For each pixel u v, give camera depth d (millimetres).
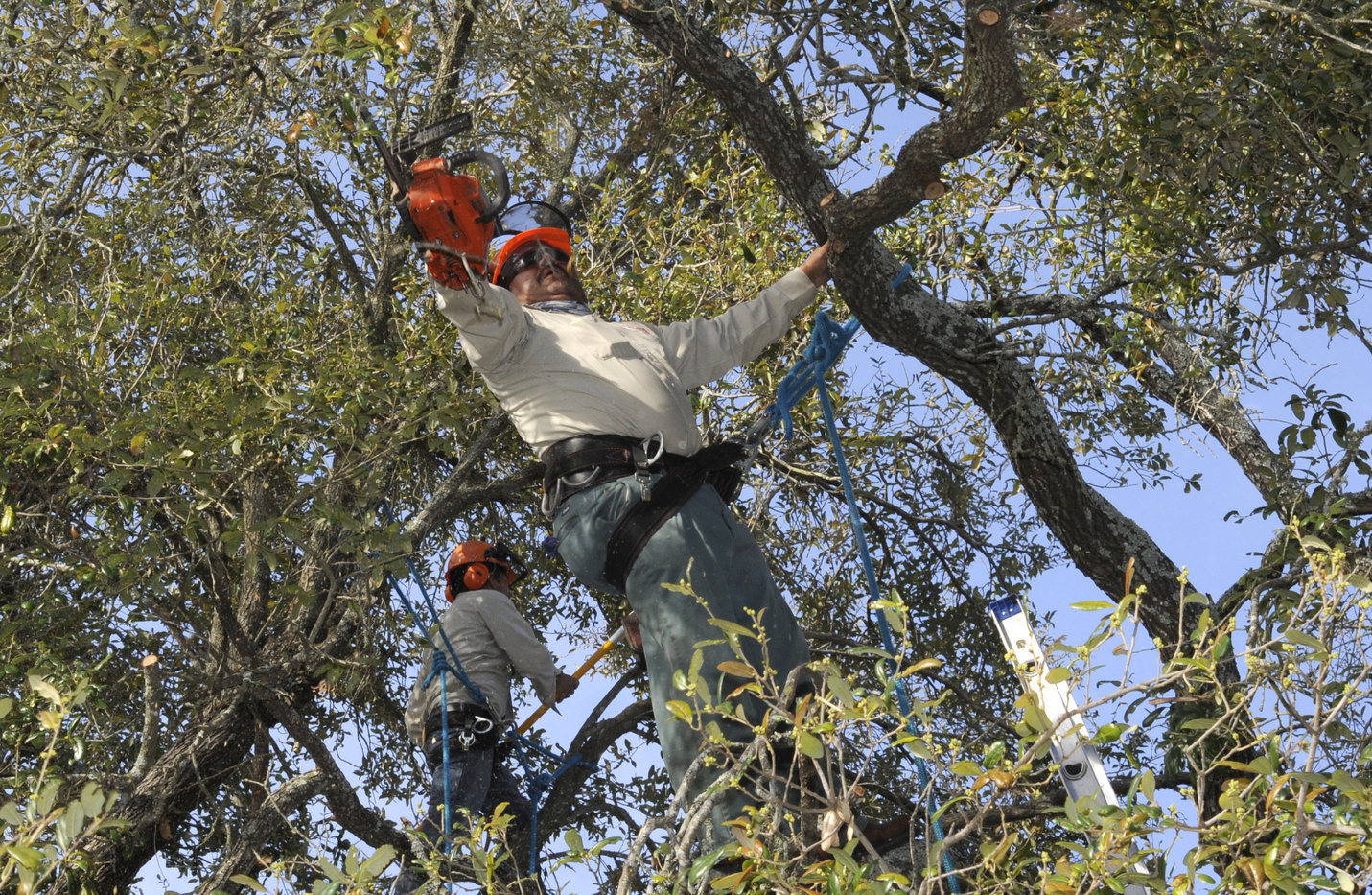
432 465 6180
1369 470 4152
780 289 4102
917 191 3730
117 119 4012
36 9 4051
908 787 5891
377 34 3352
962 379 4730
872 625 6406
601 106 5215
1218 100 4109
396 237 5660
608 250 5461
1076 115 4574
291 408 3957
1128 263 4395
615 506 3580
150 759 3916
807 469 6066
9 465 4020
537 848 5086
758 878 2021
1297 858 1876
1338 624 2477
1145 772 1917
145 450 3551
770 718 2107
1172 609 4863
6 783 3518
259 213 5270
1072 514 4980
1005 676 6410
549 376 3711
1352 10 3965
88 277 4559
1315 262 4250
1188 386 4805
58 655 3955
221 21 3730
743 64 4473
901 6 4781
